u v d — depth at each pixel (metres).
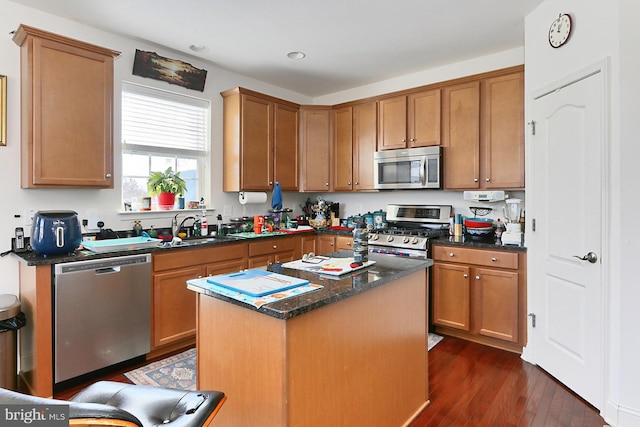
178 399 1.24
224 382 1.54
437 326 3.33
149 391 1.29
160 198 3.34
